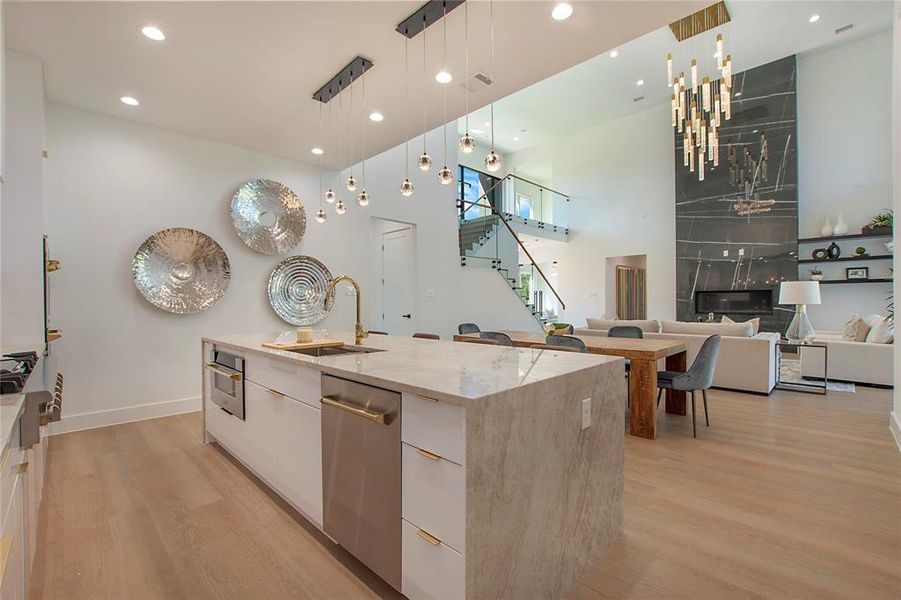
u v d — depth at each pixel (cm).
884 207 741
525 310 833
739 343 488
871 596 154
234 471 271
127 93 334
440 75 309
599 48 282
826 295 785
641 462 283
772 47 759
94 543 191
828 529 199
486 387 138
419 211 635
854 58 762
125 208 382
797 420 377
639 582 164
